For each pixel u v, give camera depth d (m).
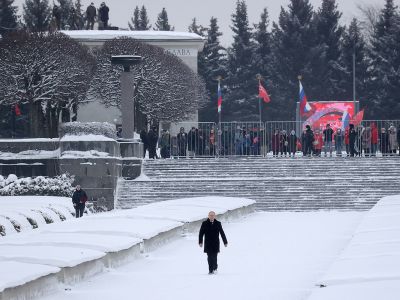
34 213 57.41
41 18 145.50
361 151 82.81
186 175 78.44
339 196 74.19
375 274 27.52
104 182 74.12
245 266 37.81
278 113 138.88
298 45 137.50
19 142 75.75
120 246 38.34
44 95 89.75
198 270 36.94
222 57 149.75
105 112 111.06
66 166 74.38
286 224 57.88
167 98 101.81
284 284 32.41
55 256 33.69
